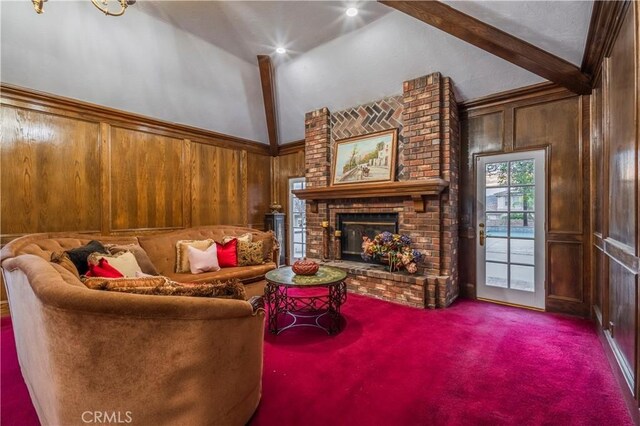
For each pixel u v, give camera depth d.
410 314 3.39
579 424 1.65
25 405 1.82
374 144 4.44
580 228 3.30
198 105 4.87
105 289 1.34
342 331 2.92
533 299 3.59
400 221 4.12
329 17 3.44
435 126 3.75
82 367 1.19
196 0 3.18
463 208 4.09
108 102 4.05
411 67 3.87
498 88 3.69
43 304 1.19
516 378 2.10
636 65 1.64
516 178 3.72
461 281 4.10
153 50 3.87
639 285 1.62
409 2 2.73
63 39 3.32
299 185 6.29
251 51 4.29
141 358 1.23
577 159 3.32
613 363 2.17
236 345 1.54
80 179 3.91
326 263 4.62
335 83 4.57
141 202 4.52
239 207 5.93
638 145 1.64
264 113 5.74
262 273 4.02
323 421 1.68
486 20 2.76
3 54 3.14
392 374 2.16
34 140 3.53
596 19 2.36
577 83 3.12
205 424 1.39
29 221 3.51
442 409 1.78
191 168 5.14
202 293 1.49
